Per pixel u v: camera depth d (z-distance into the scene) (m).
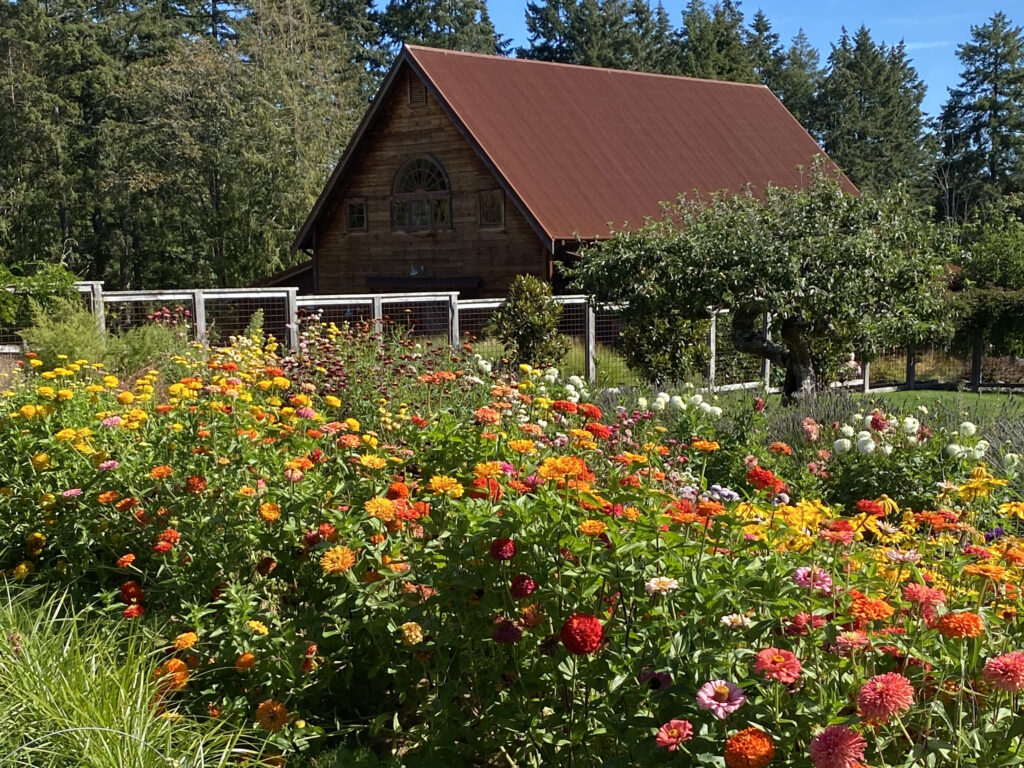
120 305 14.17
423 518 3.52
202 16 46.34
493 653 3.25
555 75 24.53
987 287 21.59
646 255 12.74
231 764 3.12
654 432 6.60
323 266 24.88
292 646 3.56
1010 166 63.47
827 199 12.12
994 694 2.61
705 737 2.43
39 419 5.26
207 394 5.14
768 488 3.39
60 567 4.66
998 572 2.82
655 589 2.75
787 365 12.33
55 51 37.84
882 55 66.19
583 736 2.92
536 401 6.75
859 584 3.03
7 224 37.50
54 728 3.05
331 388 8.53
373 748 3.57
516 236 20.91
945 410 7.80
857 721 2.36
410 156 22.61
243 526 4.15
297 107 33.69
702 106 26.91
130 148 34.84
